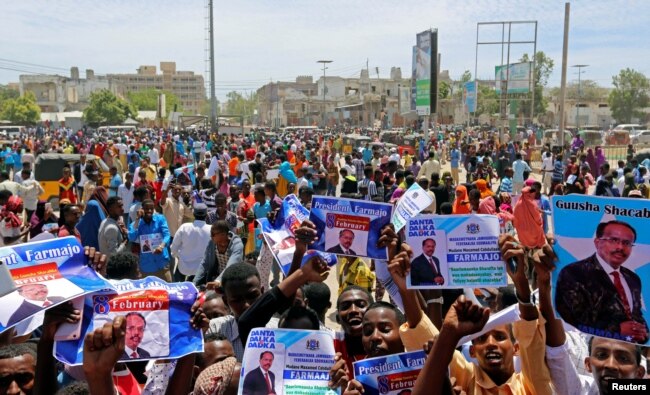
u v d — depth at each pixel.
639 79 88.25
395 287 3.83
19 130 74.69
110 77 153.75
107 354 2.30
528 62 37.69
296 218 4.96
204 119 71.31
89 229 9.20
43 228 9.59
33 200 14.94
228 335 4.39
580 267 2.77
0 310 2.51
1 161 25.70
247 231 9.99
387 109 91.56
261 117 131.75
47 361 2.68
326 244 3.58
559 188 12.26
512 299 4.57
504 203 10.95
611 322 2.71
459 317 2.43
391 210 3.53
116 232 8.66
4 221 9.48
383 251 3.52
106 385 2.32
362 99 100.06
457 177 25.39
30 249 2.66
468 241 3.17
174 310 2.79
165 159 27.17
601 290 2.73
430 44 28.27
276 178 16.56
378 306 3.41
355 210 3.56
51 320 2.64
